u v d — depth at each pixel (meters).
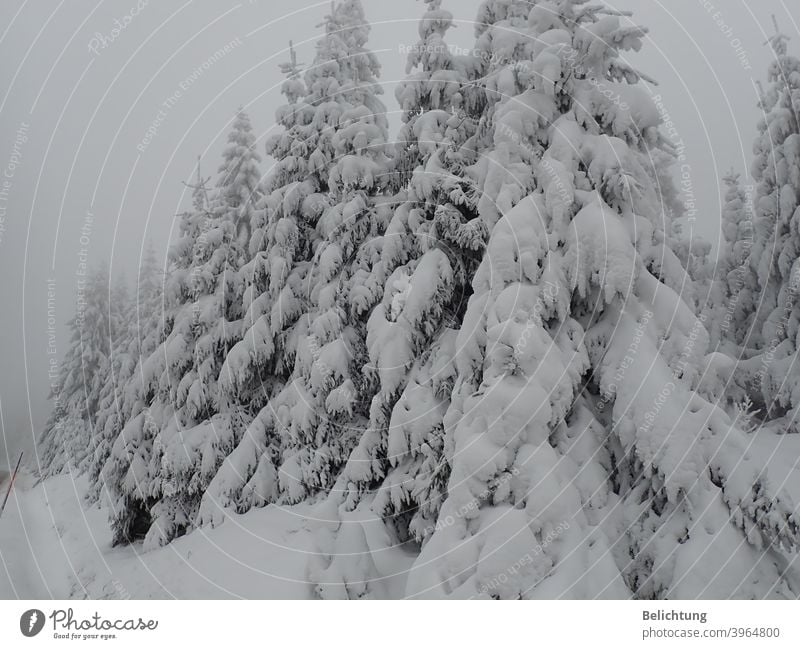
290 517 12.16
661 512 7.57
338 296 12.70
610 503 7.82
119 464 17.50
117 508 17.16
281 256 14.53
